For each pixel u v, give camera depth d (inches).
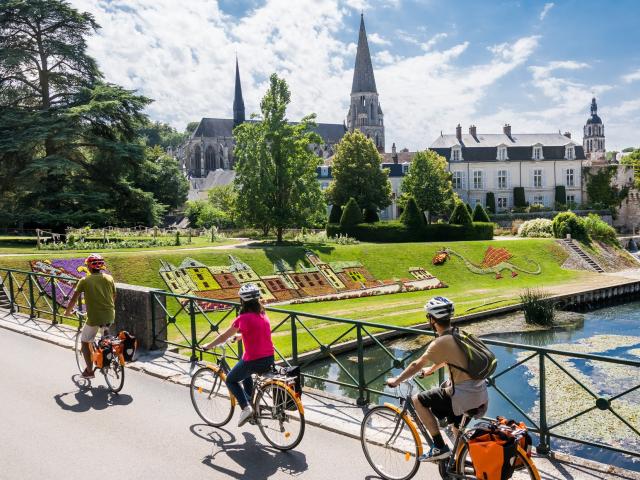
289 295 1414.9
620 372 775.1
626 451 267.0
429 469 263.0
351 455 284.2
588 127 7278.5
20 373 427.5
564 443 546.0
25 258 1181.1
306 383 785.6
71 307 383.2
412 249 1862.7
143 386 397.4
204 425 326.0
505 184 3479.3
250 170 1815.9
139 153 1876.2
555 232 2367.1
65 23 1886.1
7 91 1846.7
